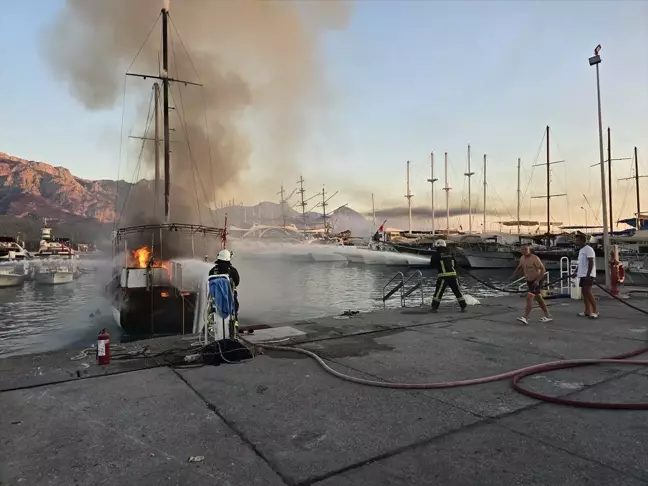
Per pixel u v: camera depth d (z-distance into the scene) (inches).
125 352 247.1
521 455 119.9
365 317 369.7
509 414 151.6
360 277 1831.9
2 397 174.4
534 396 167.8
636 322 336.8
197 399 170.7
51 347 532.4
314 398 170.9
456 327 322.3
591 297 356.2
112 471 113.7
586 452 121.1
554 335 290.0
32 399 171.8
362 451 124.3
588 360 216.8
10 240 2640.3
